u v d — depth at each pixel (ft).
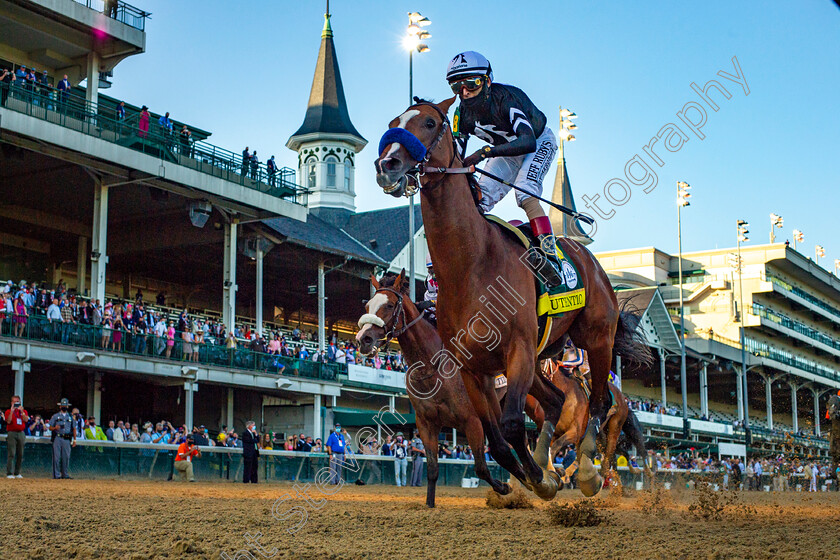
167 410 94.63
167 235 99.35
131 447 62.90
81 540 18.71
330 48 163.43
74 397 88.28
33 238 104.27
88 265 109.50
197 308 127.85
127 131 81.25
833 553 15.76
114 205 94.27
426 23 87.56
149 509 27.66
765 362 198.90
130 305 85.20
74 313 74.23
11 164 81.35
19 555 16.21
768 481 129.90
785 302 239.71
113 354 75.36
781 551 16.26
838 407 38.99
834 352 256.52
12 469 55.36
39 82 76.02
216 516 25.02
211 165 88.99
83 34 86.69
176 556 16.34
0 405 83.20
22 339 68.33
